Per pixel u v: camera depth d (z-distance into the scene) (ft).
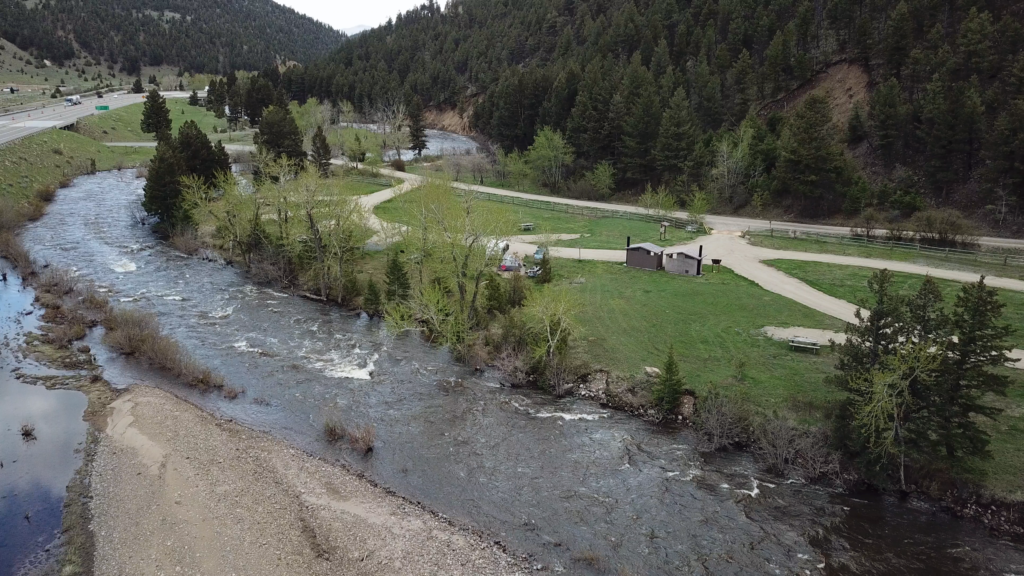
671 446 117.08
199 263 215.31
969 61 263.90
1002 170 225.35
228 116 490.49
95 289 183.42
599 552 89.40
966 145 242.78
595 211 290.35
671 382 124.36
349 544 88.02
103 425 116.47
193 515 92.12
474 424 123.75
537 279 192.95
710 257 215.92
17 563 81.76
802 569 86.94
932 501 100.58
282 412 125.80
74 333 153.07
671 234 248.73
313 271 191.42
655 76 375.86
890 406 98.89
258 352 151.53
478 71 544.62
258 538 88.07
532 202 310.45
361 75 567.59
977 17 271.69
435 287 155.74
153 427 115.75
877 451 101.86
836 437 108.17
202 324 166.20
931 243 218.59
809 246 226.38
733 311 168.86
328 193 188.44
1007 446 106.22
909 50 288.71
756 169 287.07
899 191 246.27
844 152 277.23
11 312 165.27
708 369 137.69
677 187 302.66
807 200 270.26
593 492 103.50
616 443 117.91
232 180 213.46
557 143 333.01
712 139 307.58
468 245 152.97
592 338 154.61
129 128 465.88
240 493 97.91
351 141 398.21
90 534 87.86
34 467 102.89
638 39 433.07
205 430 115.96
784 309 169.17
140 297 181.27
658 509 99.45
